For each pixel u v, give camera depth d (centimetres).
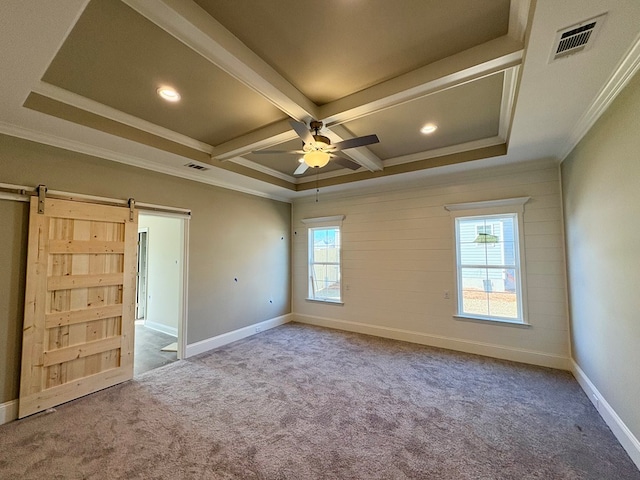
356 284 511
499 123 304
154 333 531
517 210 373
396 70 218
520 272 372
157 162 357
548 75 186
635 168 180
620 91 193
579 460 195
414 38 185
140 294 632
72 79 221
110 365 310
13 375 252
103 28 170
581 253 285
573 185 301
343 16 167
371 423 238
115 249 322
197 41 167
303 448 208
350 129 316
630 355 196
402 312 462
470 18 170
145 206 355
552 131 271
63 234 283
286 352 408
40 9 136
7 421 244
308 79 226
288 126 292
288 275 591
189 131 319
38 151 272
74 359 284
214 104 262
